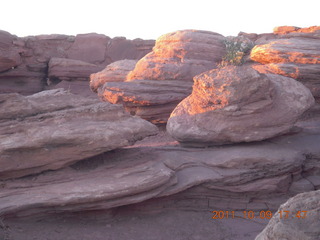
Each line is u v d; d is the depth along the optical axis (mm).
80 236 8484
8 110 9562
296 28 19703
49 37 28266
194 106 12523
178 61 16703
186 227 9711
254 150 11469
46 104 10055
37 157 9391
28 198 8711
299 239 4512
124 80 19781
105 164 10211
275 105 12109
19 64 26516
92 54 29047
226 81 11906
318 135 13203
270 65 15492
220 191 10750
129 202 9305
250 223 10109
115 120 10430
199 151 11930
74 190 8961
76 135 9500
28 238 7883
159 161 10844
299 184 11266
